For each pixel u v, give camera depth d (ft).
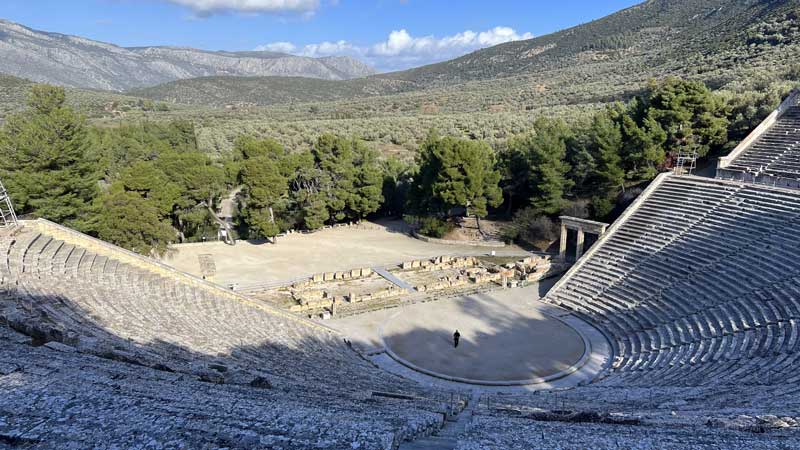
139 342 62.85
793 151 136.36
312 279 141.28
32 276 80.43
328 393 54.95
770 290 88.94
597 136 172.55
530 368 89.71
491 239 186.39
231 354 69.67
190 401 36.04
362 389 64.49
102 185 211.20
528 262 152.05
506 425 37.37
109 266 98.94
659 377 74.90
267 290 135.13
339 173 203.00
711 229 116.57
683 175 144.97
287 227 202.39
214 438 28.40
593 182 190.19
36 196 136.67
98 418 30.22
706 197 128.77
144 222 146.51
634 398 60.23
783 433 33.17
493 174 184.85
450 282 137.39
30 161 136.36
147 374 45.29
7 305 63.93
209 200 188.55
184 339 70.85
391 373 86.22
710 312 92.58
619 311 108.99
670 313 99.35
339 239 194.59
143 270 102.73
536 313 116.88
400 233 205.16
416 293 132.46
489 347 98.94
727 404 49.85
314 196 197.16
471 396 71.82
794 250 95.61
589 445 30.78
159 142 258.37
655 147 164.25
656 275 112.57
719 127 169.89
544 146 178.91
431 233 193.77
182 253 170.60
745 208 116.57
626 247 127.75
